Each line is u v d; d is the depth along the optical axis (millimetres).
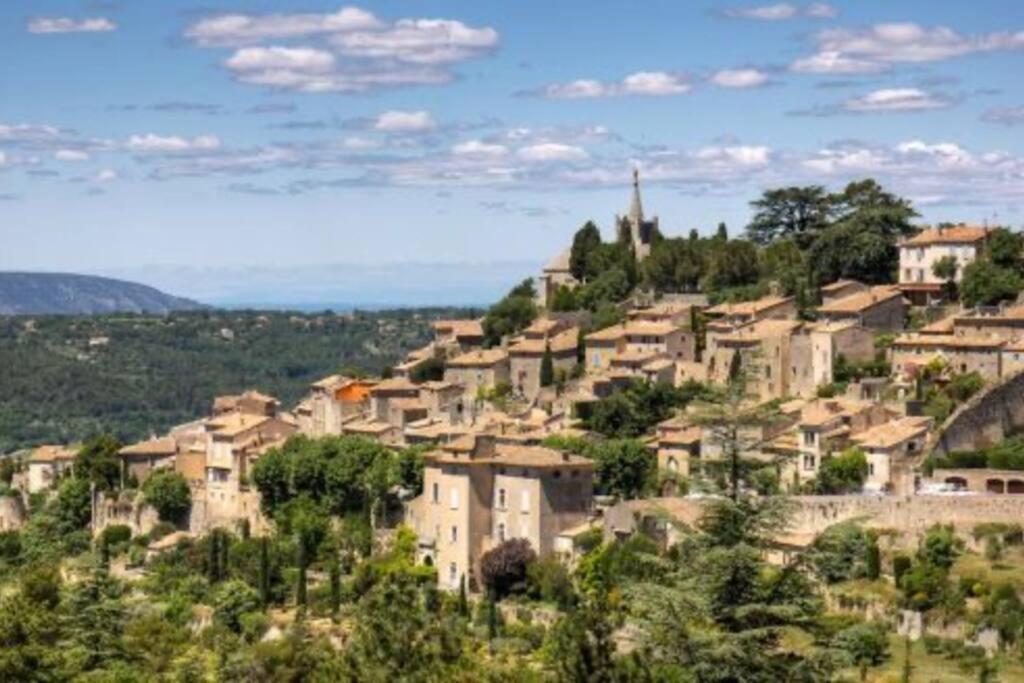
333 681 151250
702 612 106938
